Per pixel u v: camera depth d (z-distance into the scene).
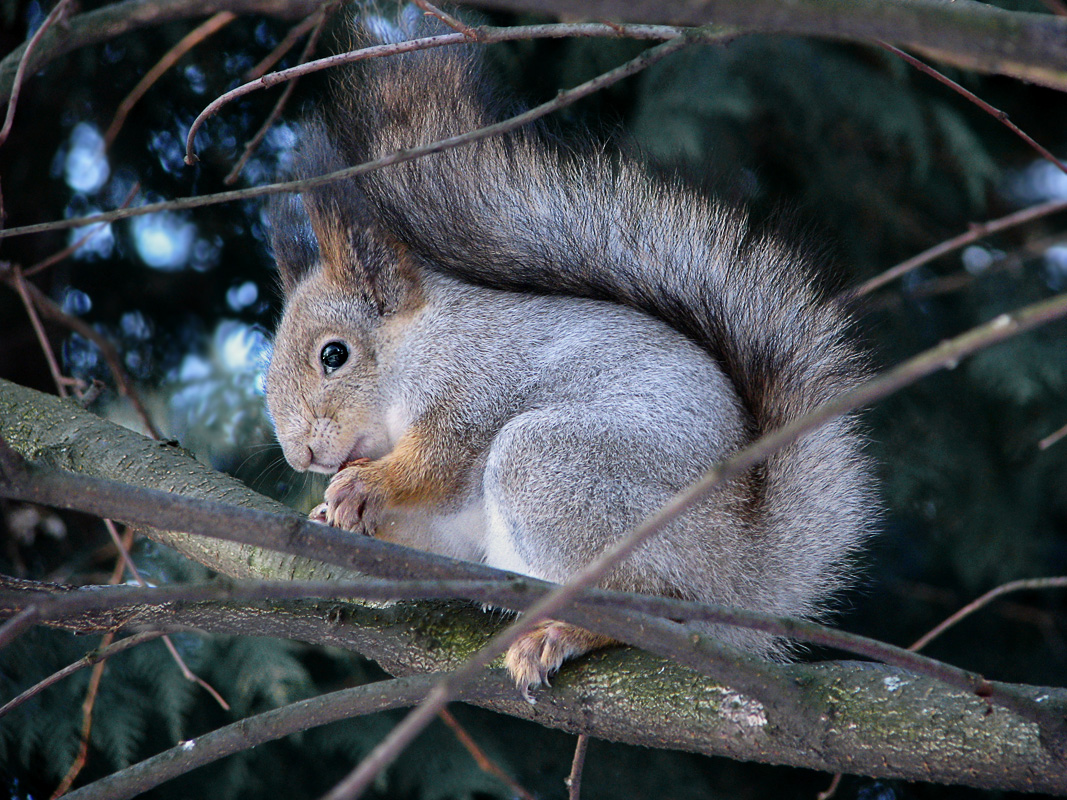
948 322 9.77
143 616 4.73
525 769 8.16
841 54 9.38
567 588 2.56
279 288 8.06
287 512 5.39
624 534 5.30
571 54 8.78
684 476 5.43
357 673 7.96
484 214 6.47
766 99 9.05
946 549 9.86
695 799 8.26
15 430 5.99
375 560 3.60
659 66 8.85
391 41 6.28
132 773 4.14
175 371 9.11
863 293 5.99
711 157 7.59
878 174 9.75
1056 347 9.41
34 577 8.12
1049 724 3.67
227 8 3.48
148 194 8.90
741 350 5.96
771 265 6.10
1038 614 9.73
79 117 8.68
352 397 6.45
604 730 4.61
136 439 5.90
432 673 4.83
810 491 5.64
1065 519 10.58
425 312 6.43
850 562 5.83
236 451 8.17
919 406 9.66
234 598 3.18
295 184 3.66
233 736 4.21
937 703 4.02
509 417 6.09
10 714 7.00
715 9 2.33
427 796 7.50
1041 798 8.89
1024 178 10.52
